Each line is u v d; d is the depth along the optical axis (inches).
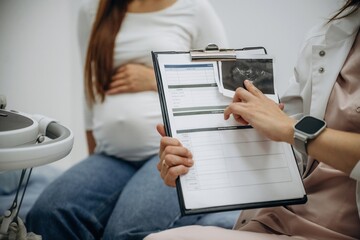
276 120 27.5
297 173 30.2
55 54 70.2
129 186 51.3
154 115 56.6
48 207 49.3
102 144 59.9
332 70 31.1
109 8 60.8
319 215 30.0
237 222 36.5
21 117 30.1
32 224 49.4
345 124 29.4
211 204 28.1
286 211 31.3
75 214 49.8
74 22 69.0
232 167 29.4
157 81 30.9
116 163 58.4
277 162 30.1
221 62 31.7
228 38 62.4
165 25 58.9
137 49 58.9
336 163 25.0
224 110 30.8
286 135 26.7
